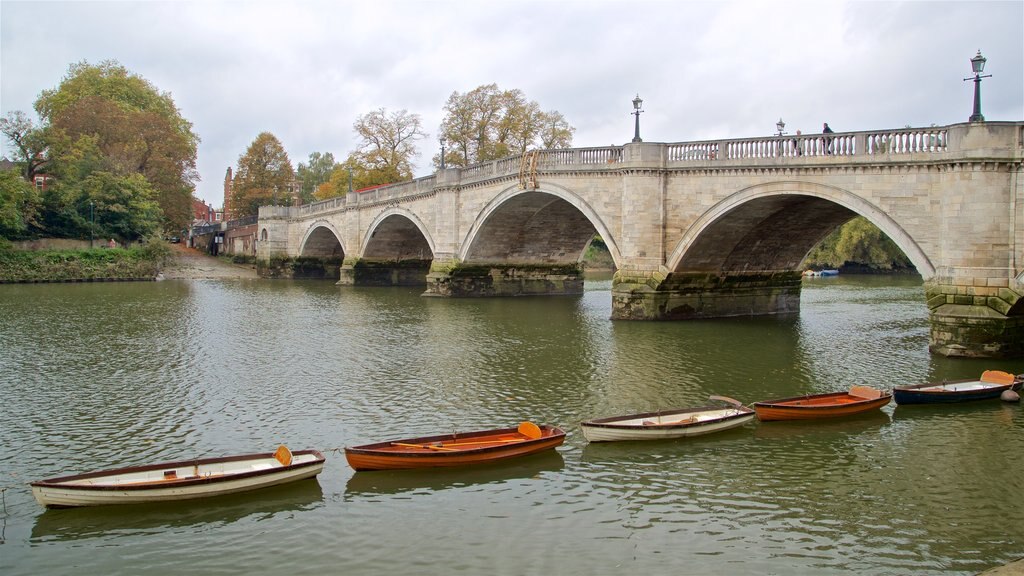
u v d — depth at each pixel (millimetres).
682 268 33719
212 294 52875
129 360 25578
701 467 14703
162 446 16141
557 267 52219
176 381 22312
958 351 23531
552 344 28422
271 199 97562
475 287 49750
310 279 75000
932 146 23844
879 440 16328
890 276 77375
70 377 22797
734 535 11875
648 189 32969
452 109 69375
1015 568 10188
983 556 11242
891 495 13422
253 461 13852
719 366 24031
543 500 13141
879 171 25156
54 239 68125
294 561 11086
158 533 11906
